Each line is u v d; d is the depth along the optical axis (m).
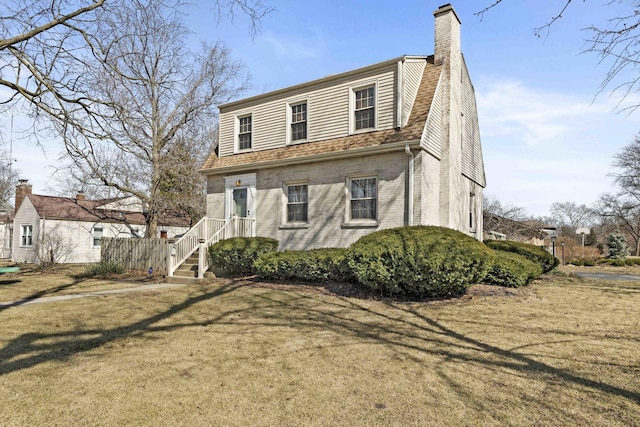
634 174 31.17
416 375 4.09
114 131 12.15
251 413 3.24
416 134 10.46
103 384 3.85
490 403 3.42
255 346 5.14
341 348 5.04
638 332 5.80
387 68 11.45
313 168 12.43
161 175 19.03
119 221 24.61
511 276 9.68
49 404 3.39
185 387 3.78
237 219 13.41
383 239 8.42
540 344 5.20
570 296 9.16
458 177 12.64
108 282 12.30
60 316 6.95
